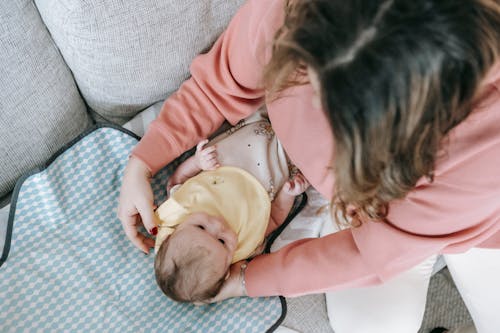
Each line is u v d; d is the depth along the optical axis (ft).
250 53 2.43
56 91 2.94
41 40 2.75
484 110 1.52
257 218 3.31
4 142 2.84
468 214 1.89
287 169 3.57
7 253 2.93
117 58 2.84
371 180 1.53
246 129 3.49
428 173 1.59
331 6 1.25
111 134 3.26
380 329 2.93
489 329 2.99
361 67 1.22
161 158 2.97
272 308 3.04
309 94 2.13
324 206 3.30
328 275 2.54
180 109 2.98
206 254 2.91
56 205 3.08
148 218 2.91
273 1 2.07
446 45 1.17
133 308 3.02
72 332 2.85
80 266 3.01
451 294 4.35
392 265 2.26
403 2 1.17
